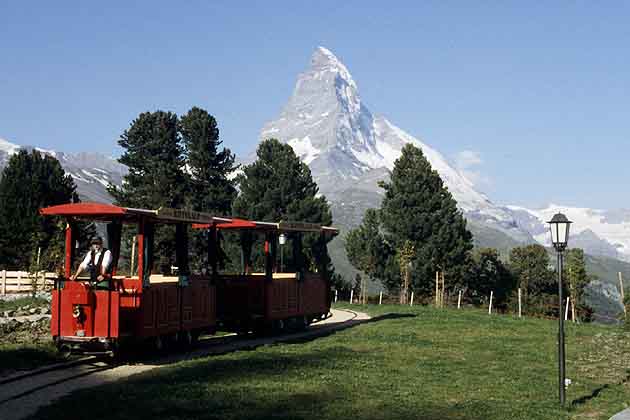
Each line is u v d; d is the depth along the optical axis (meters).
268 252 30.19
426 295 68.19
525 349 27.12
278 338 29.55
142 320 20.70
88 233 36.03
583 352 26.77
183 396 15.55
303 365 20.70
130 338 20.30
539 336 31.86
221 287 29.14
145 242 21.19
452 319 38.97
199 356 22.56
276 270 34.50
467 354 25.17
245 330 29.73
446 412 15.36
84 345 19.77
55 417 13.34
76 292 19.81
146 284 20.98
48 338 23.77
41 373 18.55
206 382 17.42
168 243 55.91
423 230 69.38
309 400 15.82
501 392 18.23
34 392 16.19
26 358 19.61
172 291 22.81
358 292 72.69
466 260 69.62
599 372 22.42
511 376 20.78
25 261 61.53
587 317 70.00
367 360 22.56
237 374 18.69
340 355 23.28
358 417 14.43
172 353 23.27
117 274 22.09
